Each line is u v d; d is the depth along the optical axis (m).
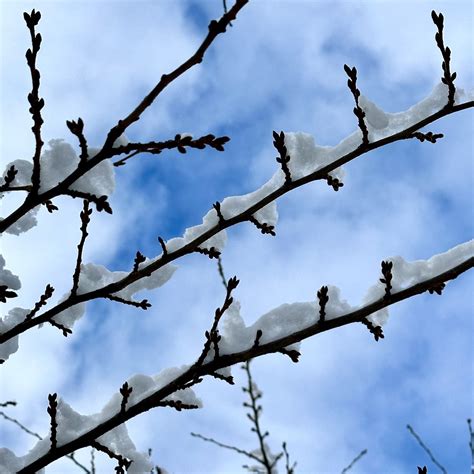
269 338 2.59
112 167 2.43
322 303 2.48
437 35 2.39
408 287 2.43
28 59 2.12
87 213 2.62
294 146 2.64
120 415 2.60
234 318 2.68
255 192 2.75
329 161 2.60
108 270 2.89
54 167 2.41
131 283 2.83
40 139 2.23
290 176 2.59
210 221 2.78
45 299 2.81
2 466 2.57
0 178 2.45
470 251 2.46
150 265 2.71
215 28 2.07
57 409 2.70
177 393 2.79
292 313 2.63
